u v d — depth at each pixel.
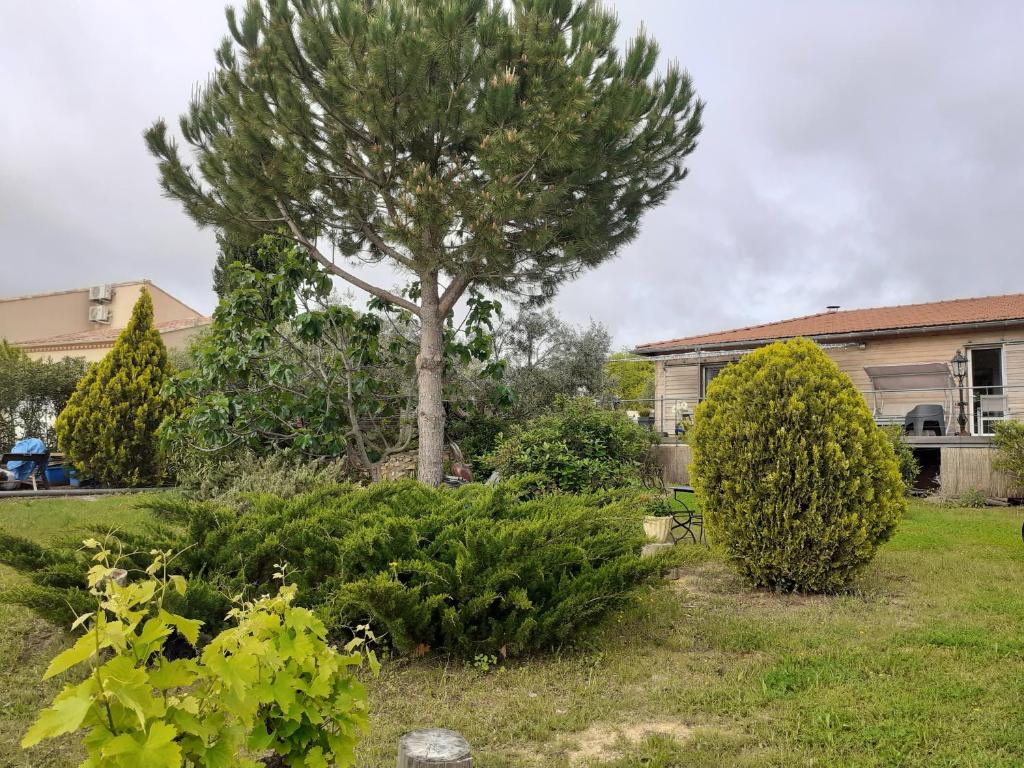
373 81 9.17
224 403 10.55
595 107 9.72
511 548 4.98
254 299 11.38
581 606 4.84
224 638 1.77
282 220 11.75
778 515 6.67
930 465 17.03
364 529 5.08
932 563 8.16
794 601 6.50
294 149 10.06
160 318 32.03
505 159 8.97
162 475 16.17
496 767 3.29
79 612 4.33
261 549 5.05
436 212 9.16
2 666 4.59
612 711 4.00
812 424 6.62
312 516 5.52
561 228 11.05
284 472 9.92
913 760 3.32
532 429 11.55
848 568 6.66
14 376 19.34
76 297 31.27
